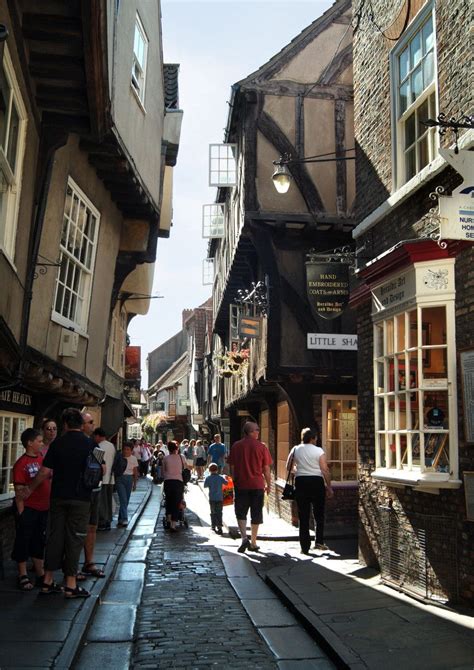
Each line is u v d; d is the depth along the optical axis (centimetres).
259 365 1380
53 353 835
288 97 1300
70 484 611
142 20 1057
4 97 541
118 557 871
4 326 500
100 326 1102
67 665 429
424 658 462
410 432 668
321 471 973
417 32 748
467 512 584
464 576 591
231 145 1503
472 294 604
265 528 1259
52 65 639
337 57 1324
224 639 536
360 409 857
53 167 755
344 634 519
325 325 1267
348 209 1273
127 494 1219
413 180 706
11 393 796
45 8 580
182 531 1213
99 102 677
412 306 667
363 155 888
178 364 5916
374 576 746
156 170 1187
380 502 769
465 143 607
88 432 832
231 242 1631
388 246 791
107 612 604
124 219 1209
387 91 812
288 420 1382
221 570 827
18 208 609
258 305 1370
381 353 770
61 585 662
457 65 637
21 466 663
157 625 575
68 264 905
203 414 3575
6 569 755
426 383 643
